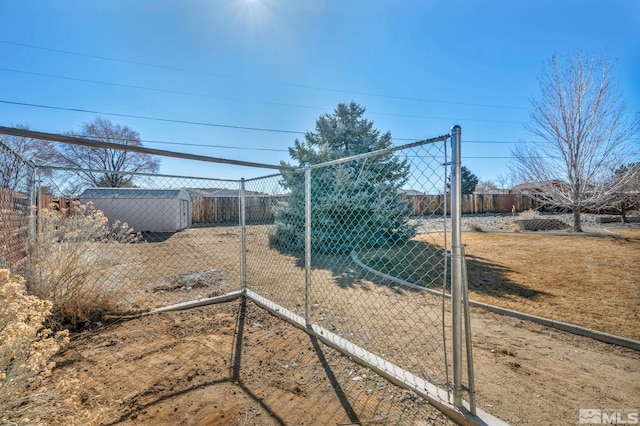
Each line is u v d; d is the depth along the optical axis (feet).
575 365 6.77
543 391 5.72
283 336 8.13
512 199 56.54
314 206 20.72
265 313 9.89
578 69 32.76
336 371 6.37
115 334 8.21
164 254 22.50
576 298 11.46
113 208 38.68
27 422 3.73
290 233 23.36
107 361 6.75
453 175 4.82
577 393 5.67
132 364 6.62
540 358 7.09
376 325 9.06
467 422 4.68
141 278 14.76
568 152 33.27
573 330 8.68
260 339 7.96
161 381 5.95
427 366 6.59
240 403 5.30
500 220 43.45
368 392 5.63
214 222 47.32
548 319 9.37
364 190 18.29
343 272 16.52
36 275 8.53
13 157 8.52
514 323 9.40
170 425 4.72
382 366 6.30
